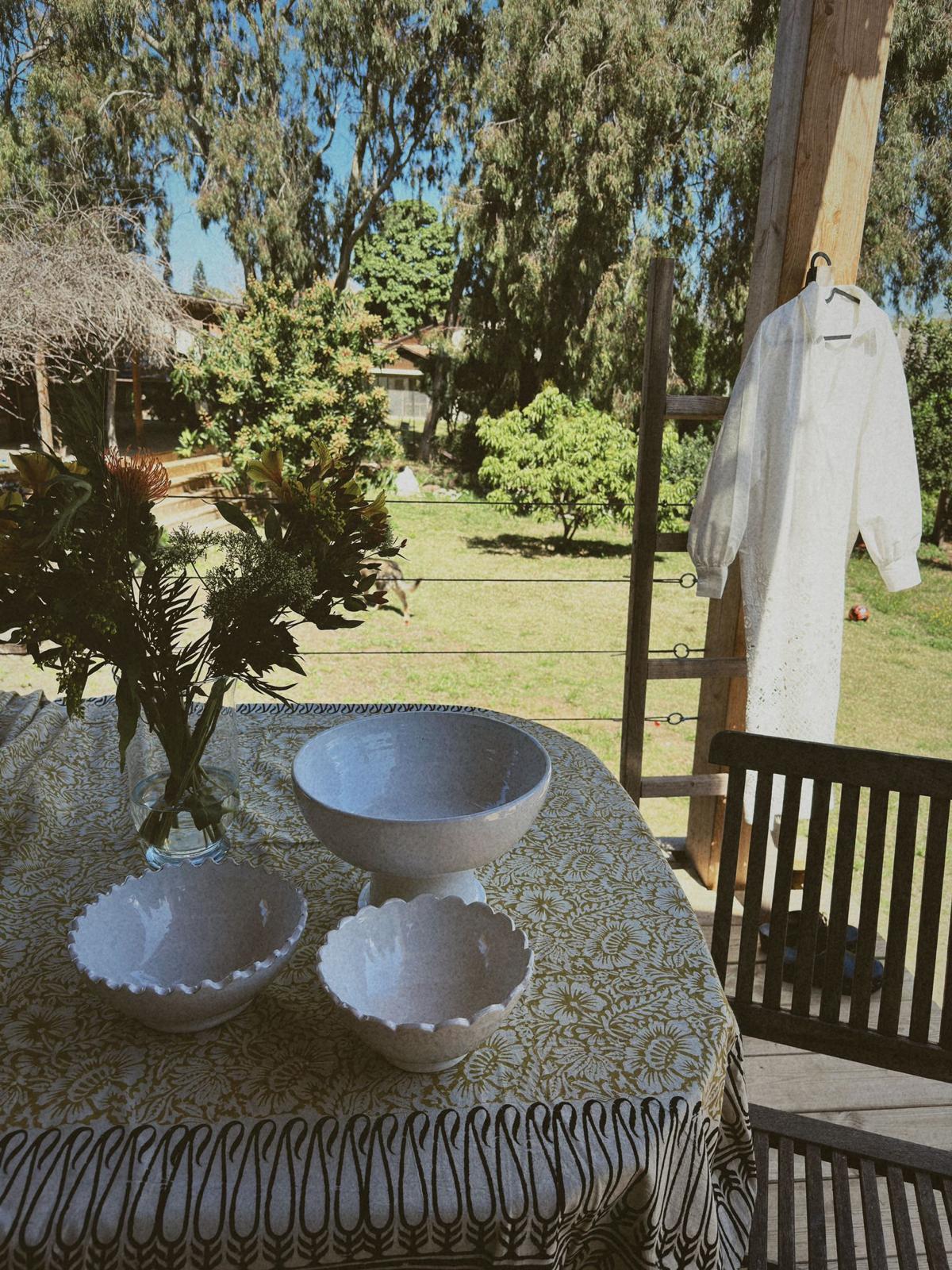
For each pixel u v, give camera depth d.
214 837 1.21
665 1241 0.81
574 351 14.46
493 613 8.05
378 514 1.17
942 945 2.74
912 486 2.33
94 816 1.35
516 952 0.91
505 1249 0.72
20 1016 0.92
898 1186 1.13
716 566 2.37
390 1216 0.71
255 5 15.84
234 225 16.48
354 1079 0.84
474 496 14.48
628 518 10.48
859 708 5.91
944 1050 1.18
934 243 12.77
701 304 14.45
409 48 15.45
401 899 0.98
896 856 1.18
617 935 1.08
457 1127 0.78
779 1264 1.04
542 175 14.30
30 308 8.24
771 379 2.25
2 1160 0.74
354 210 17.59
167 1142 0.77
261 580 1.06
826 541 2.35
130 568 1.06
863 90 2.15
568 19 13.35
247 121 16.17
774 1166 1.38
